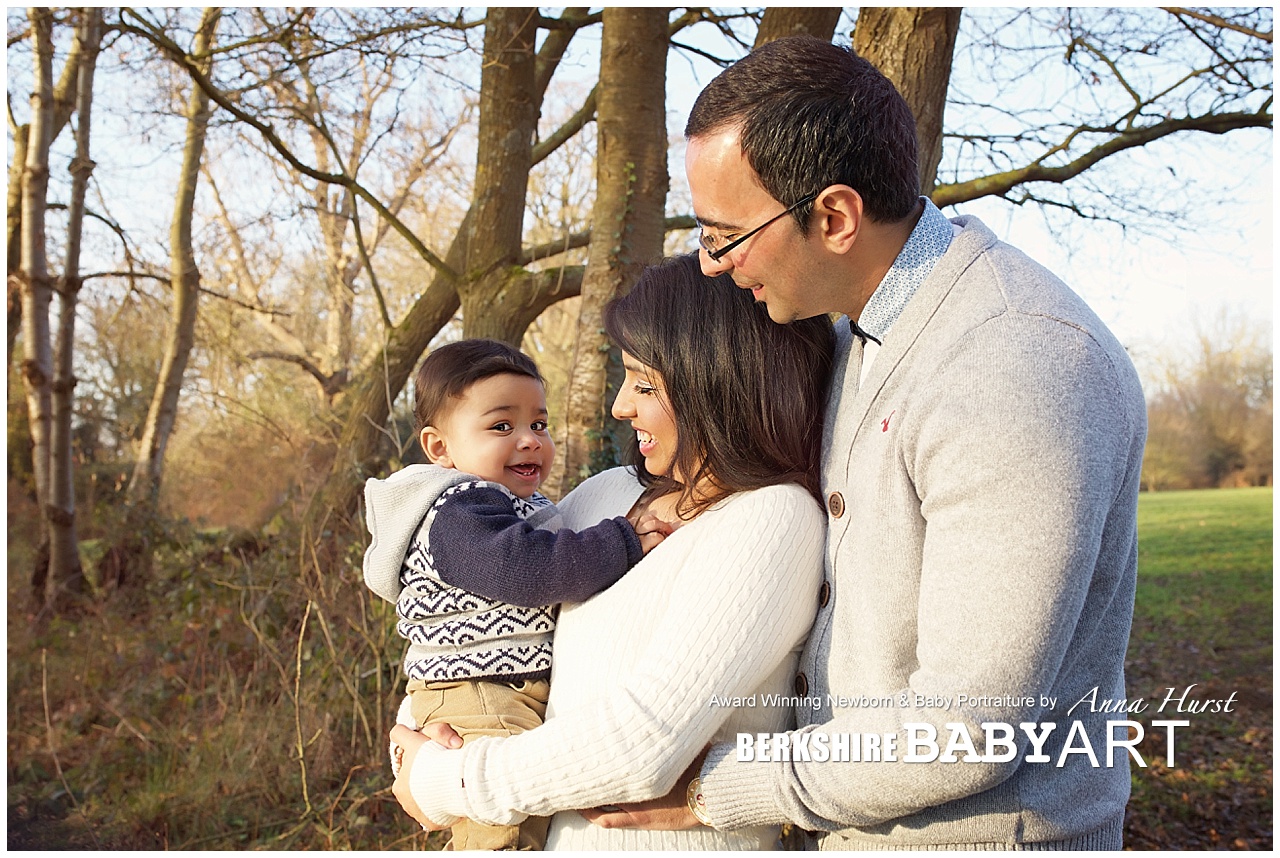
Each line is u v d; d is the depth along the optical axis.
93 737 4.82
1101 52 5.43
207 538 7.14
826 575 1.35
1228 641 6.60
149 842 3.89
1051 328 1.12
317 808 3.90
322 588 4.38
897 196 1.25
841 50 1.27
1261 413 13.86
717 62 6.55
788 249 1.27
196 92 8.04
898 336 1.25
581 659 1.43
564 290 5.69
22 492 8.06
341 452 6.44
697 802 1.32
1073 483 1.04
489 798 1.33
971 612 1.06
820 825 1.22
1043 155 5.68
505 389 1.80
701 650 1.28
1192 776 4.57
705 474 1.45
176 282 8.98
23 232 7.11
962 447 1.09
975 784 1.09
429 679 1.59
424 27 5.73
